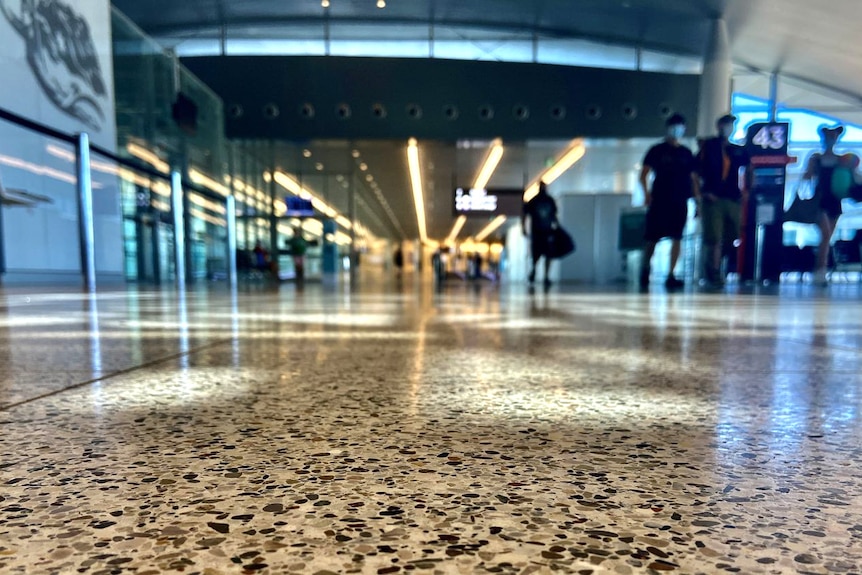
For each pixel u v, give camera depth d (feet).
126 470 2.00
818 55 46.85
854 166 36.78
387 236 152.66
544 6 46.47
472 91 48.91
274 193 66.64
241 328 8.18
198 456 2.18
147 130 40.09
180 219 28.37
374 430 2.61
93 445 2.34
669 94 50.14
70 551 1.33
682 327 8.63
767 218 37.27
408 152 54.90
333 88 48.11
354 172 67.15
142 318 10.00
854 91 53.36
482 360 5.08
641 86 49.80
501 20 49.42
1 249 26.32
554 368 4.60
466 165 62.59
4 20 25.79
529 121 49.44
